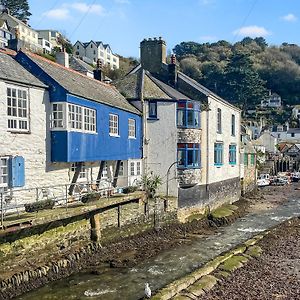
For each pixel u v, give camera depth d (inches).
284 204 1700.3
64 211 706.8
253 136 4220.0
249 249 877.2
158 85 1214.9
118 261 805.2
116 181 1069.8
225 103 1471.5
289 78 5689.0
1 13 3860.7
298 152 3969.0
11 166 695.7
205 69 5059.1
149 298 591.5
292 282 674.2
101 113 925.2
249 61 4990.2
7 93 695.1
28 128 738.2
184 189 1173.7
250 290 633.0
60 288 663.1
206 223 1202.6
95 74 1258.0
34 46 3368.6
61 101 782.5
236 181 1657.2
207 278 673.0
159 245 946.7
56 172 817.5
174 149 1151.6
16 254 639.8
